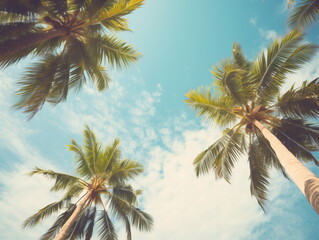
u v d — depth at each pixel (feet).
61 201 35.35
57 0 22.89
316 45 23.80
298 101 25.38
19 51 21.90
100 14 25.88
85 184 35.45
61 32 24.66
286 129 28.14
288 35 24.93
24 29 22.52
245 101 27.61
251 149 30.30
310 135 26.40
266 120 29.04
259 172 28.94
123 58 31.27
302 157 27.50
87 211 34.63
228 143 29.76
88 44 29.50
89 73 29.99
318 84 23.70
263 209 27.55
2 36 20.15
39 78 22.88
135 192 38.14
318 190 14.37
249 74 27.81
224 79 25.40
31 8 22.30
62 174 33.63
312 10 24.68
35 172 31.71
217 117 29.91
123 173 34.71
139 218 34.45
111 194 35.35
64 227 26.07
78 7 24.44
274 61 26.48
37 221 32.12
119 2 25.86
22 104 20.89
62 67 25.34
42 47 25.58
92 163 35.65
